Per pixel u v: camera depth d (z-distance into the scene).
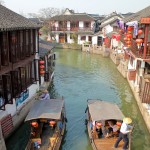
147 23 20.47
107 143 17.25
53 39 75.25
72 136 19.86
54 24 75.38
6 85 18.17
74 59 53.50
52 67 37.03
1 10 19.72
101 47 60.19
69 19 72.88
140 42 22.64
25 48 21.59
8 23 17.38
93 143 17.06
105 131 18.30
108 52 56.41
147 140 19.06
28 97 22.95
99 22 76.19
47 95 24.69
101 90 31.83
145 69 24.48
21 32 20.78
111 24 66.62
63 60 52.16
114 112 18.56
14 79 19.39
